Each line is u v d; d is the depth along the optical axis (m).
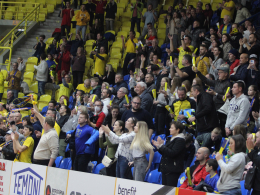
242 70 13.21
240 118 10.20
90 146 11.33
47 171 9.70
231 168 7.56
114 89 16.42
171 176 9.28
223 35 16.45
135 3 25.34
